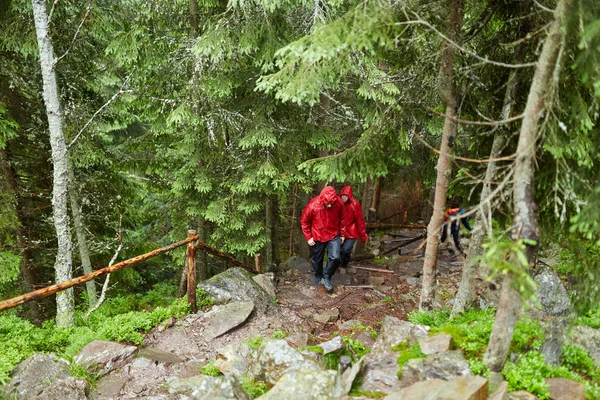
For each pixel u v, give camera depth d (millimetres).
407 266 8766
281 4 5246
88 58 7703
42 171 8578
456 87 4355
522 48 3986
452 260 9078
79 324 6168
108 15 6992
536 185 3883
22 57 7359
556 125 3043
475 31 4418
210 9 6645
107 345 4859
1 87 7363
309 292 7086
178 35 6801
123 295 10656
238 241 7316
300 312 6320
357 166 4852
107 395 4160
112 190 9133
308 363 3811
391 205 14031
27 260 8695
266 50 5645
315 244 6832
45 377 4102
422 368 3303
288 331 5637
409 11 3762
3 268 6547
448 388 2846
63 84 7512
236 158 7035
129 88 6828
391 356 3643
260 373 3916
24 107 7902
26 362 4172
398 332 3918
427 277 4824
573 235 3768
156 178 8953
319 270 7230
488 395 2916
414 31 3992
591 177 3617
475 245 4641
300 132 6883
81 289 9898
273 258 8695
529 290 2619
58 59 5398
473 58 4469
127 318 5602
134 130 13062
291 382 3299
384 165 4887
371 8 3189
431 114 4980
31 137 7574
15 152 8188
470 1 4289
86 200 8273
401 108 4758
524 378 3082
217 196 7414
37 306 8789
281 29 5840
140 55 6441
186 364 4793
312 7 5102
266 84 3605
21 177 8547
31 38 6441
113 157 8656
